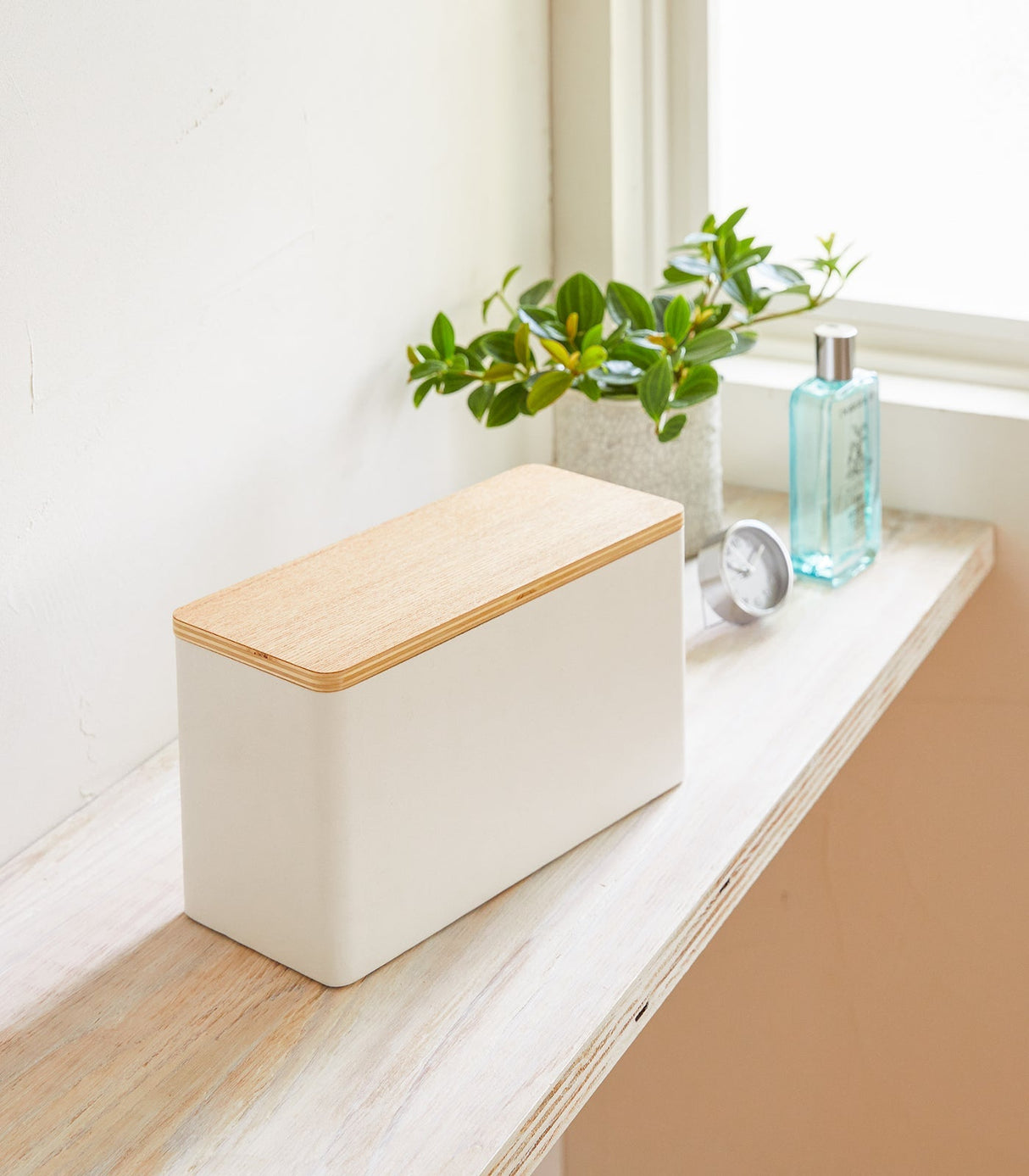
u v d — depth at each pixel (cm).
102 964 69
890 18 119
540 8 111
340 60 90
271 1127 59
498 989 66
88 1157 58
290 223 88
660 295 114
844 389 101
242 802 66
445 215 104
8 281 70
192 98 79
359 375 97
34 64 69
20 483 73
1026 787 122
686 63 119
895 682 96
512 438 117
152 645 84
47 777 79
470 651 66
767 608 99
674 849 76
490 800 70
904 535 112
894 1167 146
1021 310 118
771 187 128
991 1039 135
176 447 83
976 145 119
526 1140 60
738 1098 151
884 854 132
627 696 76
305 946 67
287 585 68
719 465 108
